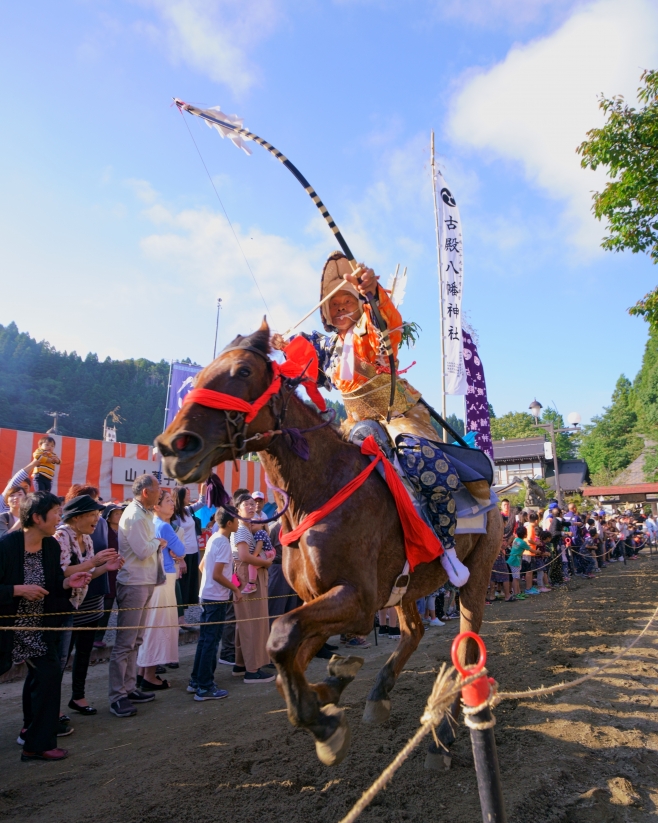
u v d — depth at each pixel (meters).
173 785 3.52
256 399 2.94
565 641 7.25
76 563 5.02
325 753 2.54
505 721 4.41
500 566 12.12
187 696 5.83
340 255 3.88
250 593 6.41
